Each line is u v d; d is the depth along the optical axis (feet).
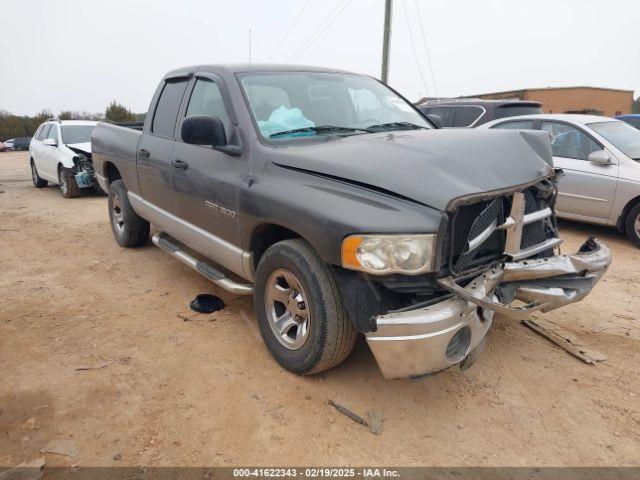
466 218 8.40
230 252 11.49
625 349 11.71
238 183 10.63
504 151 9.66
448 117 31.48
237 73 12.12
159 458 8.03
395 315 8.00
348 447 8.34
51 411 9.15
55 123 36.42
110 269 17.04
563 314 13.58
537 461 8.10
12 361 10.84
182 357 11.03
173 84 14.83
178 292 14.85
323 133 11.50
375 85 14.51
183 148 13.05
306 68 13.43
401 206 8.02
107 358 10.98
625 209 20.45
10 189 39.22
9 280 16.06
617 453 8.30
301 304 9.77
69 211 28.30
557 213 22.58
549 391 9.98
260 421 8.91
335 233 8.30
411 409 9.34
